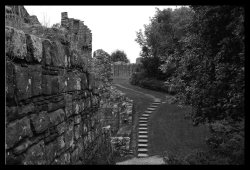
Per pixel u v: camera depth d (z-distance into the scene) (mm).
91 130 8414
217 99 7000
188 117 8531
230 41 6348
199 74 7684
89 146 8039
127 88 25422
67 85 6184
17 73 3975
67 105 6133
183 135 15422
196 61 8078
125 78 31906
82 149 7238
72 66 6648
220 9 6383
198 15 7285
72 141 6395
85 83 7805
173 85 10312
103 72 16250
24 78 4184
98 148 9273
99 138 9555
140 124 17016
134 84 27047
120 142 14492
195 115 7895
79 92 7203
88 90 8188
